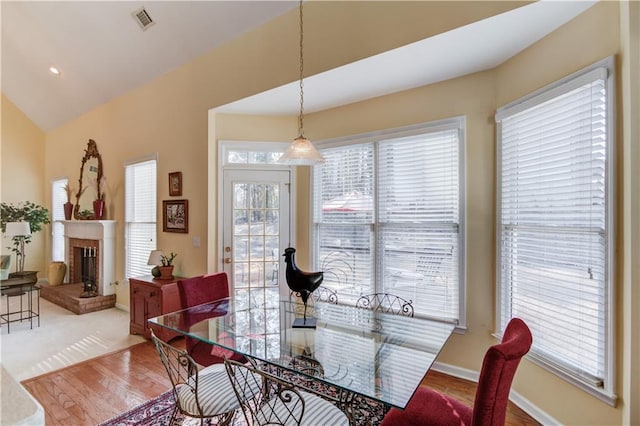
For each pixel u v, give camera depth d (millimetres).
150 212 4395
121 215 4828
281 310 2660
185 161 3871
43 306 5012
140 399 2471
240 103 3398
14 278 4797
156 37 3682
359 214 3363
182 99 3893
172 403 2416
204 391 1748
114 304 4941
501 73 2580
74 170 5777
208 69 3596
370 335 2156
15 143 6270
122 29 3766
